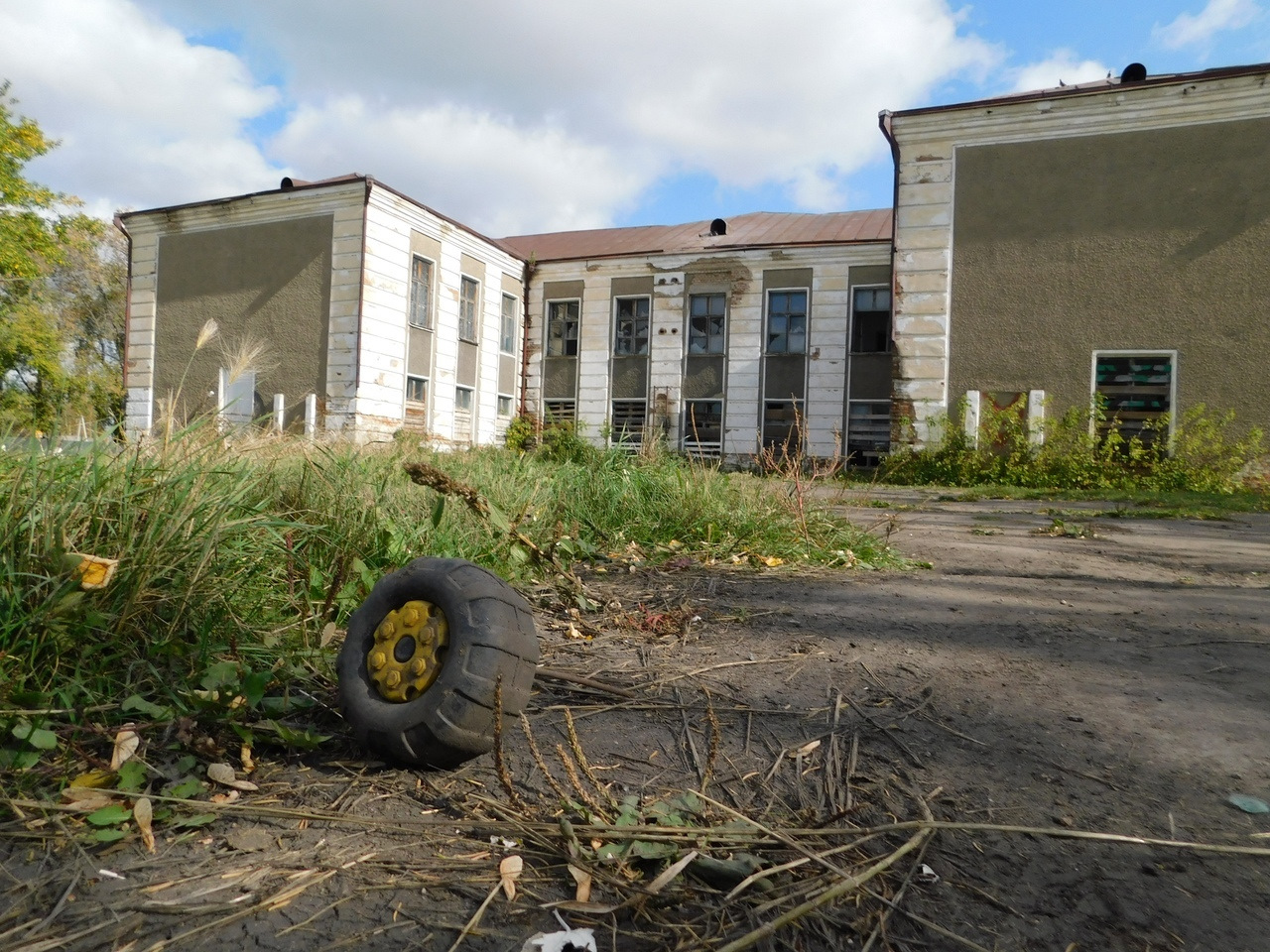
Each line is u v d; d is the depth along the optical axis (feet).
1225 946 4.33
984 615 12.54
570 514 18.98
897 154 58.59
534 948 4.24
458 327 74.90
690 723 7.63
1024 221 56.08
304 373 65.82
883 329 73.56
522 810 5.68
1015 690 8.70
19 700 6.50
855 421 73.87
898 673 9.30
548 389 84.48
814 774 6.48
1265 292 51.52
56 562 7.35
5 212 61.57
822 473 22.98
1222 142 52.11
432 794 5.98
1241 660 10.00
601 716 7.79
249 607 9.10
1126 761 6.80
